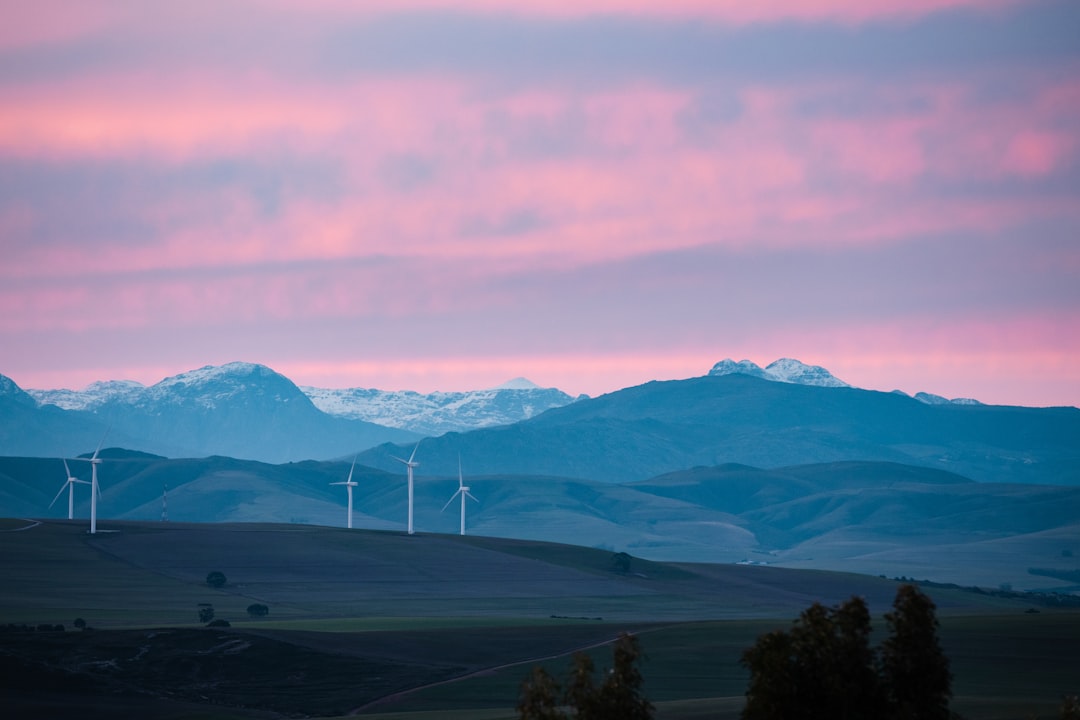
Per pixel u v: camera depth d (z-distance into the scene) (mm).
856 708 162375
